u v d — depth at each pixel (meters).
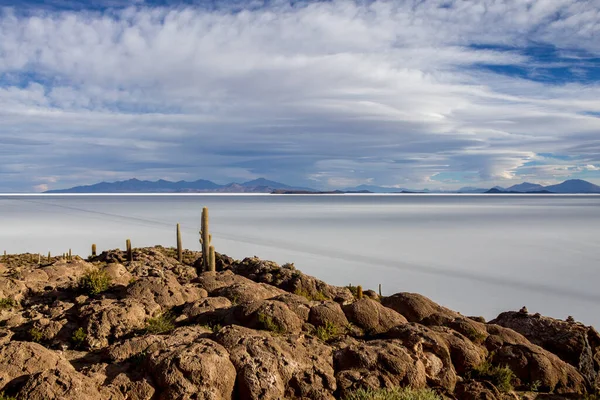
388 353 14.78
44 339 16.39
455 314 20.53
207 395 12.32
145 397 12.26
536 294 41.53
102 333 16.14
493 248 69.31
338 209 187.25
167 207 195.75
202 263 34.72
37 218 119.75
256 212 162.00
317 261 56.75
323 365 14.35
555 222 116.50
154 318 17.72
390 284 44.72
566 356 18.27
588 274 50.19
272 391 12.90
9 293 20.91
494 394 14.53
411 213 157.25
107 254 37.19
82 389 11.77
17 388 11.97
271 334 16.02
